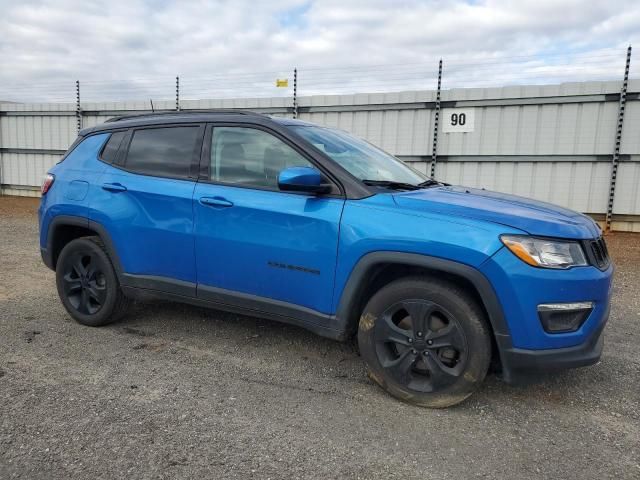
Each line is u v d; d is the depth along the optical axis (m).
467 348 3.05
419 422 3.07
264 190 3.65
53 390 3.37
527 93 10.48
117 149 4.43
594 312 3.02
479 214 3.09
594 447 2.84
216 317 4.88
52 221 4.62
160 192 4.02
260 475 2.54
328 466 2.62
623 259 7.99
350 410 3.19
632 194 10.10
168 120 4.24
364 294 3.42
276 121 3.79
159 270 4.09
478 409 3.23
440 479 2.54
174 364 3.84
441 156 11.34
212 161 3.93
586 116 10.16
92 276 4.51
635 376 3.75
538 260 2.90
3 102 17.17
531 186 10.73
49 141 16.50
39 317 4.86
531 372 3.06
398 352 3.30
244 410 3.17
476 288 2.96
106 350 4.08
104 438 2.82
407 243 3.09
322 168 3.49
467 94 10.96
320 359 3.97
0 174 17.47
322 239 3.36
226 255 3.74
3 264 7.13
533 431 2.99
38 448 2.72
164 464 2.60
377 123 11.89
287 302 3.58
